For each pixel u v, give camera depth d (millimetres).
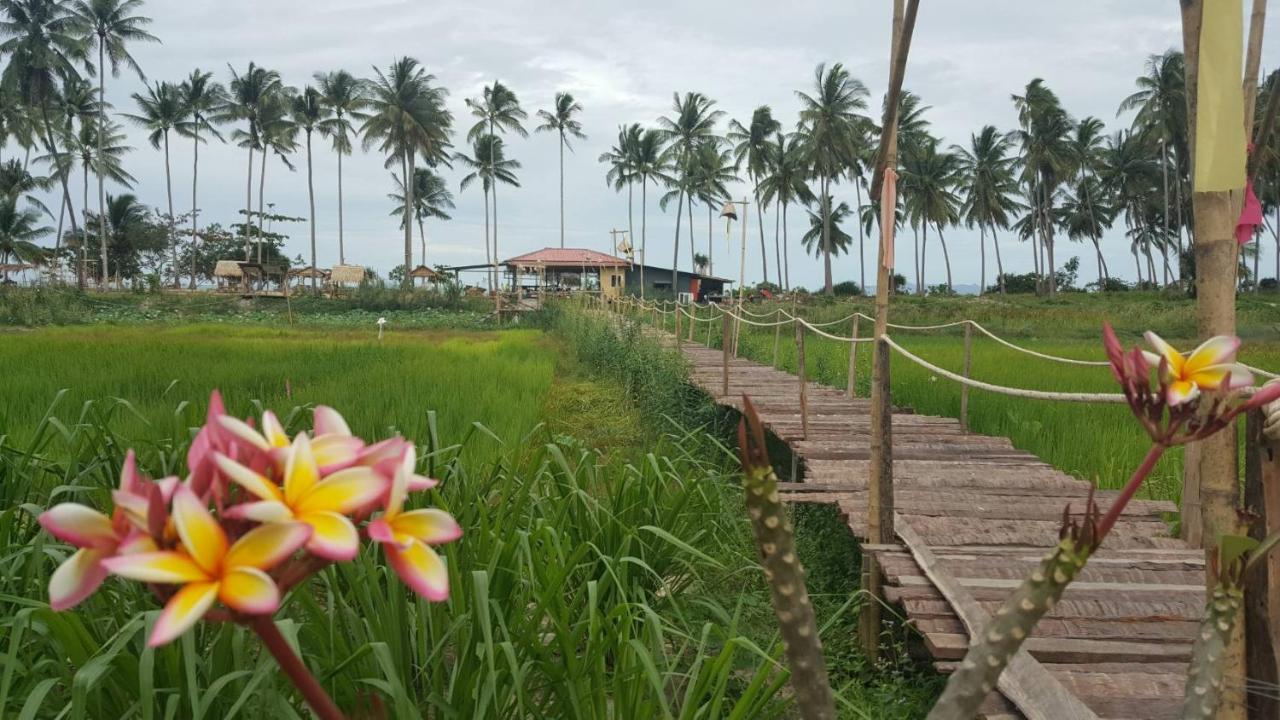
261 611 605
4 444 4074
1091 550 756
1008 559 4691
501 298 38375
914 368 14453
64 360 13297
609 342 16516
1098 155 63281
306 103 57125
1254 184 1934
